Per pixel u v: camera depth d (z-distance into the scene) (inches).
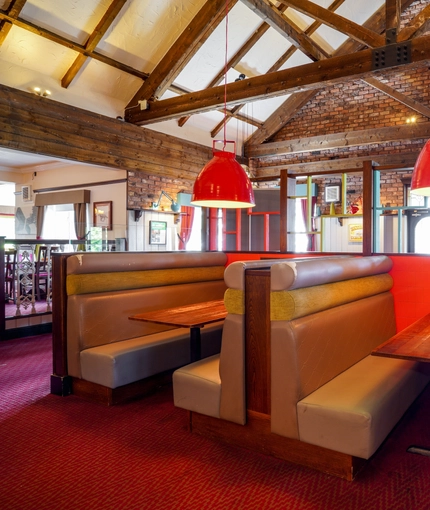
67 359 135.9
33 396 136.1
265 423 96.3
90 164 316.8
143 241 356.5
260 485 84.7
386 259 143.9
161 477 87.9
